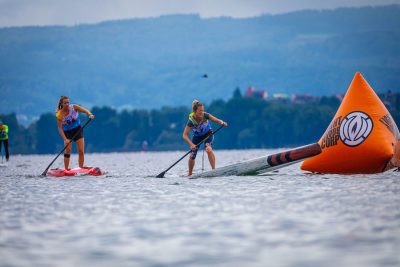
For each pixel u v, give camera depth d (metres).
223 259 26.41
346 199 41.31
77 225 34.12
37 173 81.75
